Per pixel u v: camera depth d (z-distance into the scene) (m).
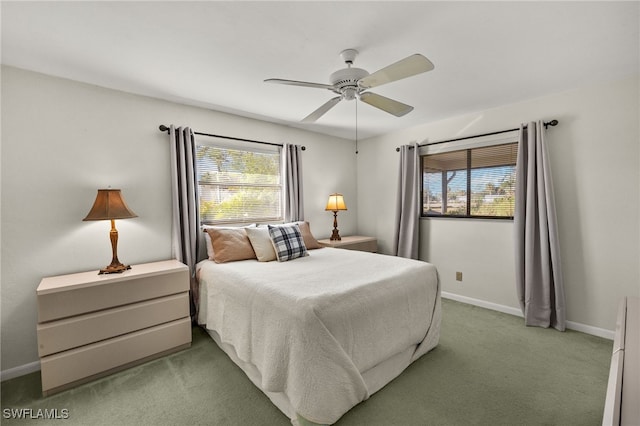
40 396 1.90
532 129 2.88
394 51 2.00
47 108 2.30
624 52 2.04
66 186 2.38
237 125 3.44
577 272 2.77
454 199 3.69
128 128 2.69
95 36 1.80
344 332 1.69
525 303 2.95
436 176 3.86
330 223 4.46
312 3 1.52
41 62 2.11
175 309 2.44
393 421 1.65
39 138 2.26
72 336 1.99
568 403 1.79
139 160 2.75
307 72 2.32
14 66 2.16
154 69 2.25
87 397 1.88
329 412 1.53
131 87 2.58
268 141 3.72
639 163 2.44
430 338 2.35
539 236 2.88
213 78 2.42
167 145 2.93
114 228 2.39
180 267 2.52
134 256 2.73
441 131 3.71
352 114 3.43
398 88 2.68
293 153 3.85
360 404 1.79
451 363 2.23
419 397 1.85
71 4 1.50
